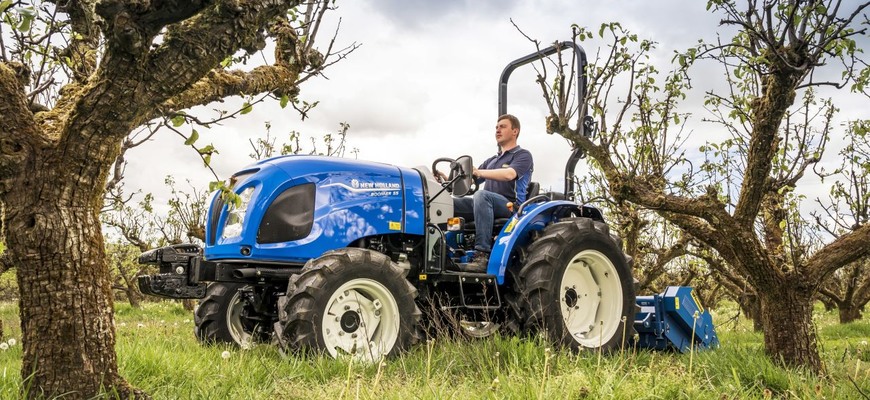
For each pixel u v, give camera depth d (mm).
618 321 5234
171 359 3568
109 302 2619
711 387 3500
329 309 4117
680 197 4645
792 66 3770
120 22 2223
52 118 2750
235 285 5414
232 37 2484
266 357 4078
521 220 4965
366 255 4262
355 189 4672
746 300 10656
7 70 2439
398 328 4293
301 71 3871
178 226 12633
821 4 3703
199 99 3291
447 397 2965
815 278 4371
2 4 2211
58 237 2457
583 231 5102
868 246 4324
